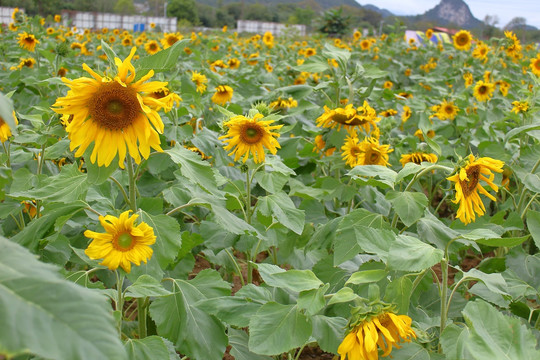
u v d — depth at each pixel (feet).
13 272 2.81
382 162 11.96
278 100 17.42
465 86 33.40
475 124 21.47
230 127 10.34
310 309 6.89
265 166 12.07
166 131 12.94
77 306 2.73
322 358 11.28
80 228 10.68
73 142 7.16
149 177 12.60
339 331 7.87
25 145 14.11
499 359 5.65
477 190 8.49
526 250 14.43
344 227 9.35
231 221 8.88
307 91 16.01
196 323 8.21
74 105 7.01
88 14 128.16
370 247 7.41
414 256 6.72
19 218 12.16
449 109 21.74
